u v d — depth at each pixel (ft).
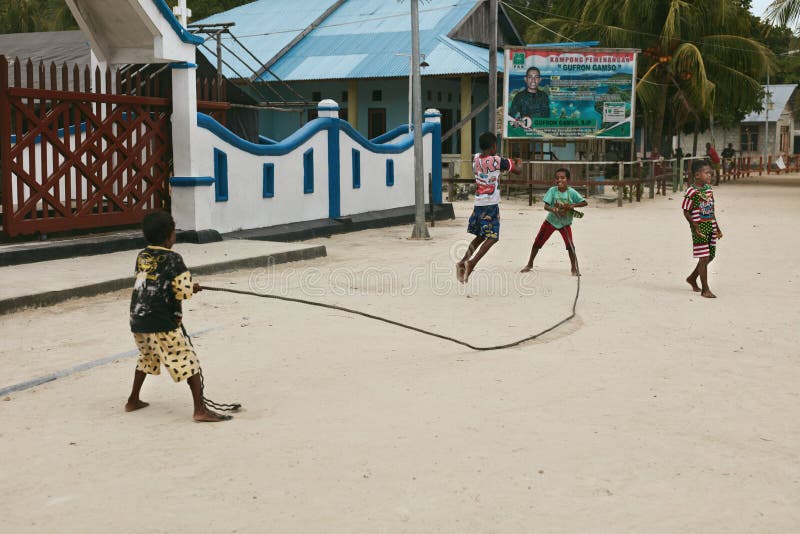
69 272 37.32
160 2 46.50
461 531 13.80
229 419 19.53
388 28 125.39
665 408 20.43
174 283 19.39
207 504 14.84
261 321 30.48
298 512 14.51
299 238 56.29
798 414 20.04
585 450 17.49
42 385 22.40
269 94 122.93
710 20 128.88
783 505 14.87
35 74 69.72
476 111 99.55
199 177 48.83
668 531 13.84
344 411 20.11
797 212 83.35
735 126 198.29
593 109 93.97
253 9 142.10
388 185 69.10
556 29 136.05
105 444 17.89
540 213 81.51
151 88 54.70
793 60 206.59
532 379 22.91
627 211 84.02
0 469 16.46
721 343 27.50
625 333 28.94
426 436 18.31
